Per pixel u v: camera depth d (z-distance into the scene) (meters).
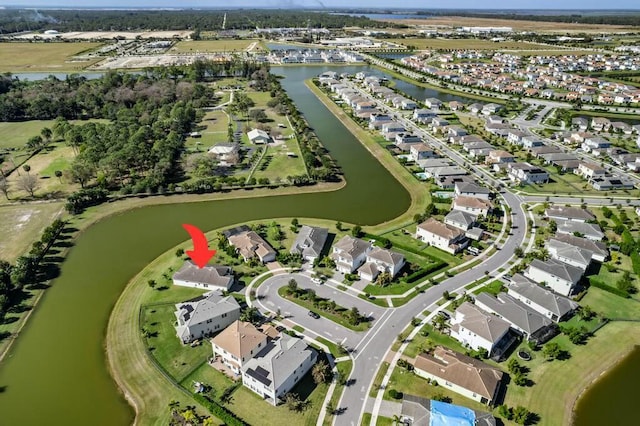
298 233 122.69
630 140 195.25
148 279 104.00
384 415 71.06
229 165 169.25
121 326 90.00
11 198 144.38
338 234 123.25
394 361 81.38
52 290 102.25
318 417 70.69
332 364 80.69
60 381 78.94
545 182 155.75
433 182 155.62
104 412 73.38
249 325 83.81
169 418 71.12
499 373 76.19
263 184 153.62
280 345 80.00
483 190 140.62
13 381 78.81
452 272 106.56
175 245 119.69
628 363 82.06
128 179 158.25
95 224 130.62
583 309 91.69
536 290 95.31
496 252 114.50
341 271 106.88
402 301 96.94
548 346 82.44
